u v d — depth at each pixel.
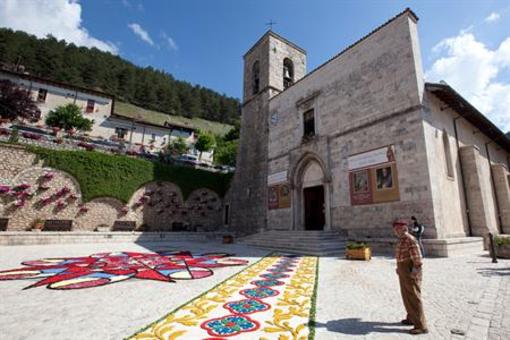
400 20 13.90
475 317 4.02
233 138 58.09
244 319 3.94
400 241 3.92
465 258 9.66
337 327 3.70
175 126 42.09
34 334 3.38
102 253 11.55
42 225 16.95
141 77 93.19
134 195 21.28
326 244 12.59
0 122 19.75
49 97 32.06
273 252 12.83
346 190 14.94
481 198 13.80
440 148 12.98
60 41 86.88
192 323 3.76
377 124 13.95
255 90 26.75
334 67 17.47
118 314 4.15
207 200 25.66
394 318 4.06
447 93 13.15
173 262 9.30
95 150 21.05
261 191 22.22
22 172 17.00
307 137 18.25
